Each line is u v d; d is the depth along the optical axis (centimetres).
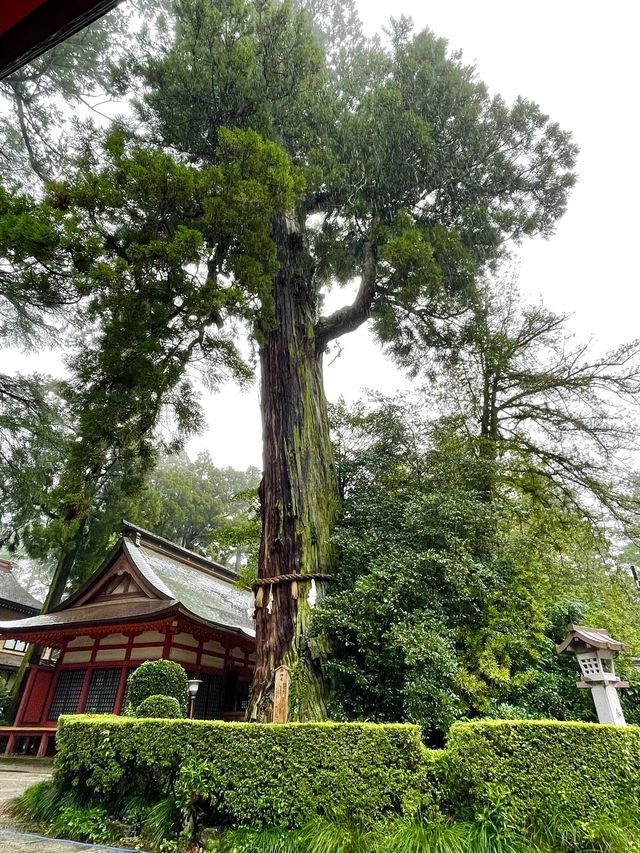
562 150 962
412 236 784
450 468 784
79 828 432
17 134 1089
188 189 597
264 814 382
